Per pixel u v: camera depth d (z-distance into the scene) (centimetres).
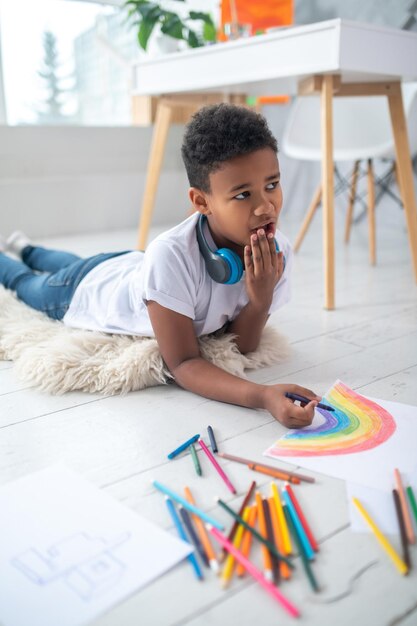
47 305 140
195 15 261
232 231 97
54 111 313
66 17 302
